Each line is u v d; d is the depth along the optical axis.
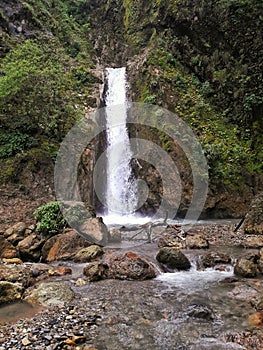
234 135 15.08
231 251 8.30
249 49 15.86
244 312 5.20
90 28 24.16
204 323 4.89
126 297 5.81
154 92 16.11
